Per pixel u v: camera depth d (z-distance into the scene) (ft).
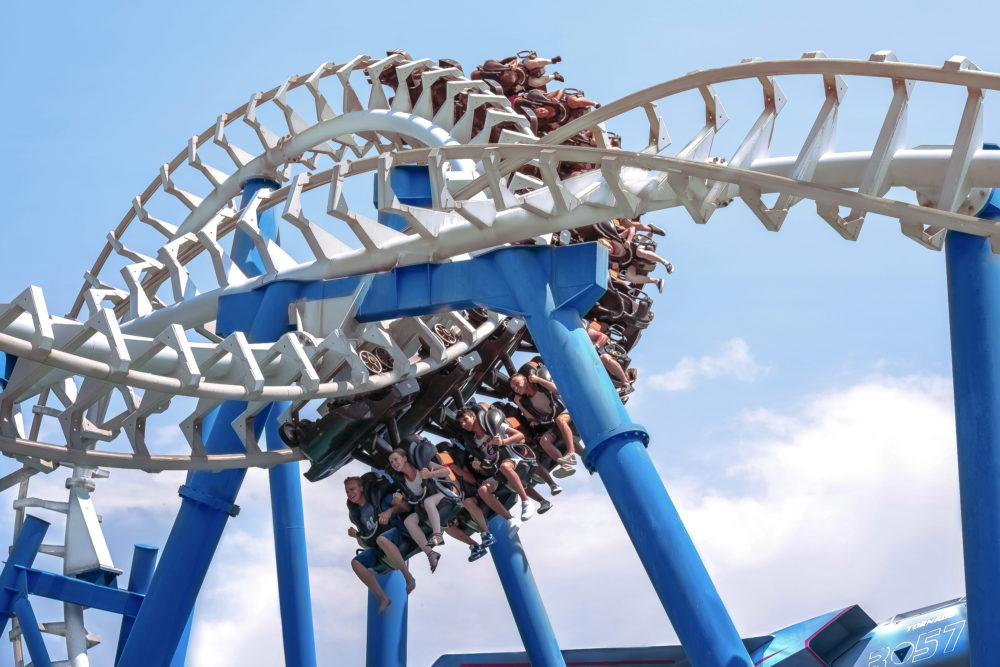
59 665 80.69
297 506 79.97
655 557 48.26
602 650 71.31
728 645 46.50
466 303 57.26
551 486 69.62
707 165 46.55
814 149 47.03
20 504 84.33
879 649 59.06
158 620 60.49
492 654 74.43
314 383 55.72
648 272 75.00
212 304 66.39
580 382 52.65
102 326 49.90
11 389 53.98
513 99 77.00
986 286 45.37
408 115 76.69
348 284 61.11
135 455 57.57
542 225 53.42
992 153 43.24
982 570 42.88
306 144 82.12
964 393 44.88
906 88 44.96
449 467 65.00
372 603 77.10
